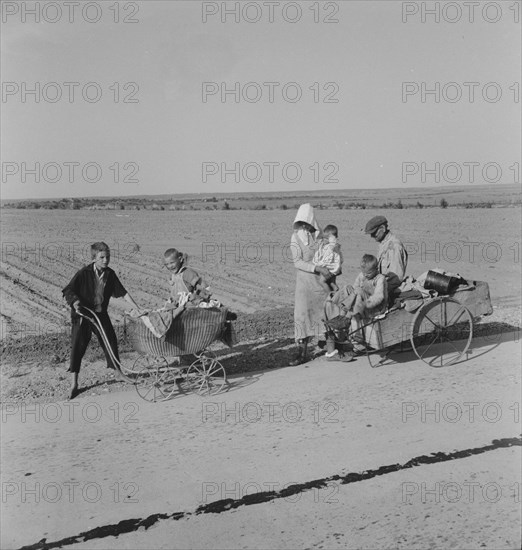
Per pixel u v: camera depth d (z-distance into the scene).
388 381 7.31
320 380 7.45
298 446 5.62
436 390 6.95
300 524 4.40
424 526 4.32
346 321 7.57
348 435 5.81
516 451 5.41
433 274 7.75
